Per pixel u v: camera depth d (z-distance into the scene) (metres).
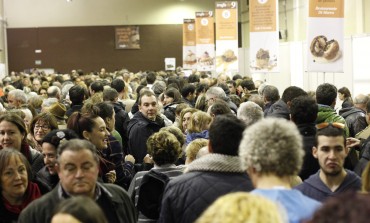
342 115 8.17
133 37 37.50
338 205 1.60
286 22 26.72
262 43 12.84
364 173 3.44
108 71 37.53
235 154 3.59
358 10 18.59
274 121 2.97
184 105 7.95
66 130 4.45
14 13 36.94
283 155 2.83
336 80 16.52
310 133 4.98
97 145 4.96
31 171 4.12
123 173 5.59
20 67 37.06
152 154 4.80
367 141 5.13
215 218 1.70
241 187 3.47
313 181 4.00
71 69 37.41
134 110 8.59
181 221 3.55
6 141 4.88
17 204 3.93
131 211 3.69
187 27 24.95
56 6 37.22
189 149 5.02
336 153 3.89
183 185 3.57
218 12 16.98
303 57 19.69
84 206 2.55
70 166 3.32
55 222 2.51
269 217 1.71
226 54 17.02
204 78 15.91
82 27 37.34
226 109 6.46
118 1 37.38
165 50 37.66
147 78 15.22
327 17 9.72
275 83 22.75
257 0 12.77
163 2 37.44
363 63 14.84
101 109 6.29
